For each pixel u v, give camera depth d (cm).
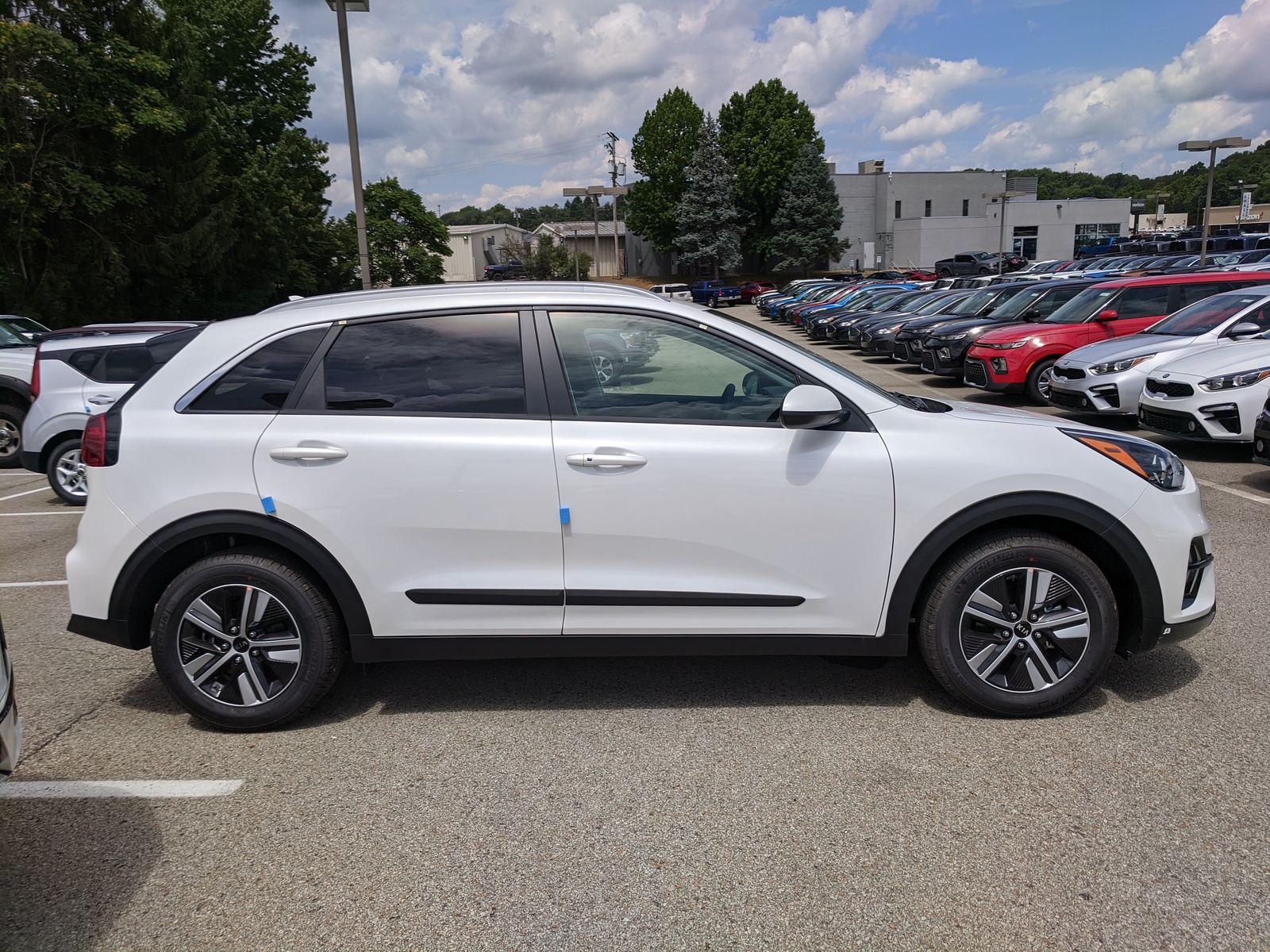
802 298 3538
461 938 220
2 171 2105
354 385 322
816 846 253
